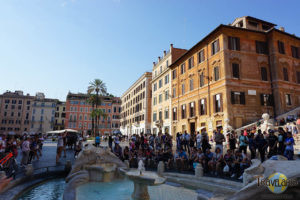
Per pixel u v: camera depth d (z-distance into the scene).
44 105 88.06
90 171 9.90
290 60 27.12
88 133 86.06
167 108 39.28
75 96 88.94
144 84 54.69
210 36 26.98
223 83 23.98
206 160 11.76
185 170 12.34
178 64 35.78
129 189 8.43
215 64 25.91
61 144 14.30
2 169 9.59
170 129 37.25
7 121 82.38
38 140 16.11
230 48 24.89
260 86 25.22
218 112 24.50
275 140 11.07
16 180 8.68
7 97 83.62
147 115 52.59
